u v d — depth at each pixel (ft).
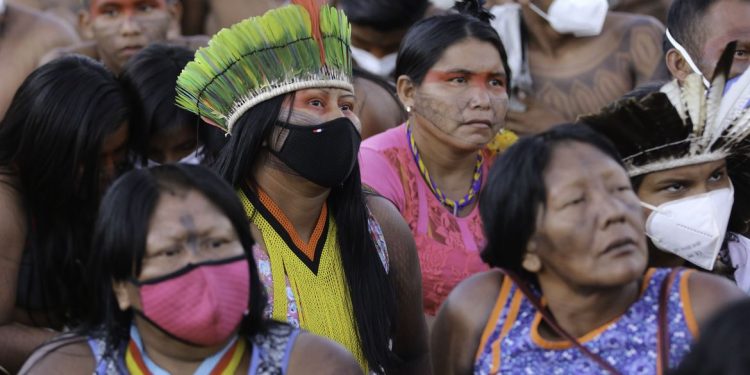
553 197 22.67
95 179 31.48
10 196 31.12
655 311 23.17
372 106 39.88
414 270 29.84
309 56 27.53
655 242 27.71
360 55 44.88
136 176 23.26
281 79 27.48
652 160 27.04
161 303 22.57
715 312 22.04
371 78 40.73
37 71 31.83
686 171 27.09
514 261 23.81
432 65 33.96
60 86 31.32
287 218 27.94
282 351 23.89
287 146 27.37
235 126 27.96
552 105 45.14
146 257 22.63
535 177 22.88
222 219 23.03
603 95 44.86
